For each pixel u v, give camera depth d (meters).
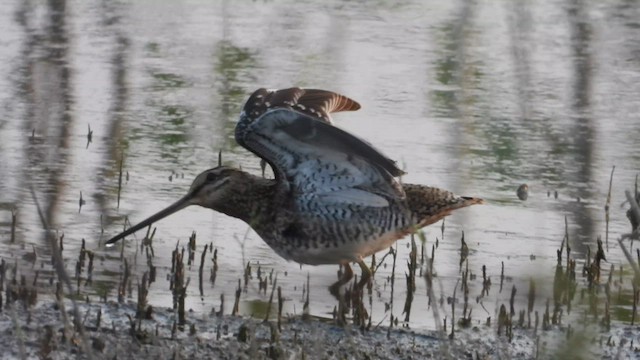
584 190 14.92
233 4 22.66
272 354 9.68
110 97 17.59
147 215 13.61
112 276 11.70
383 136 16.36
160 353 9.52
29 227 12.98
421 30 21.17
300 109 11.84
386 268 12.51
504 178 15.23
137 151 15.70
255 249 12.90
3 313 10.21
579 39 20.77
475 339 10.59
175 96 17.75
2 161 15.02
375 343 10.32
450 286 11.97
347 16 22.09
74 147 15.67
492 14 22.19
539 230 13.64
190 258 12.35
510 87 18.52
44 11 21.47
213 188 11.56
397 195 11.12
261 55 19.70
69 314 10.38
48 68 18.67
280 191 11.36
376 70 19.09
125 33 20.58
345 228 11.22
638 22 21.73
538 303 11.55
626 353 10.35
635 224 13.49
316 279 12.08
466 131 16.69
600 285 12.02
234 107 17.39
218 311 10.88
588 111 17.64
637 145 16.39
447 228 13.69
